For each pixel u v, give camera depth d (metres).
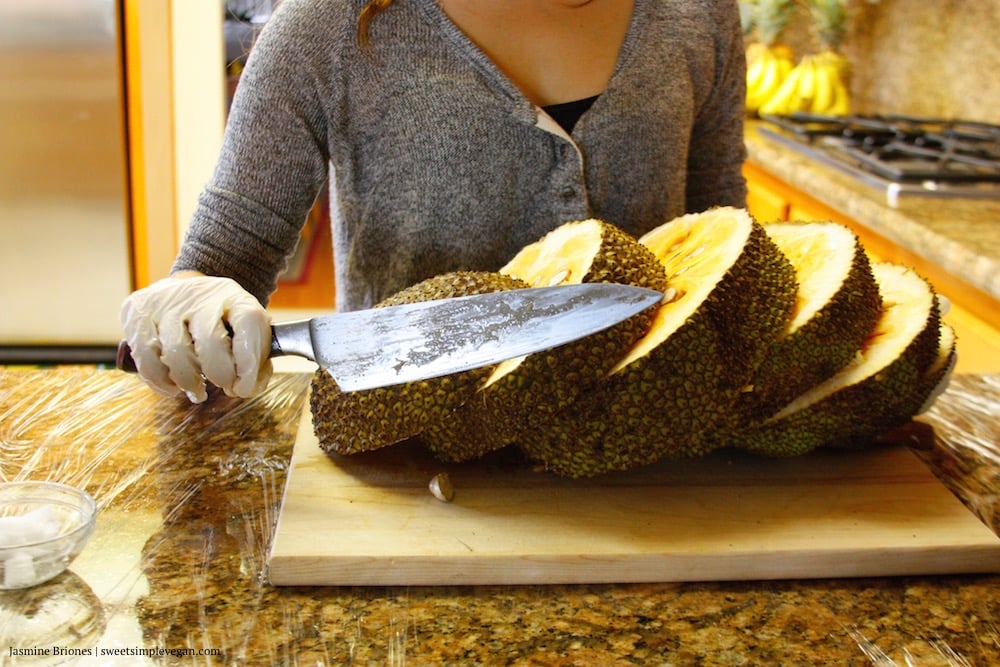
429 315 0.77
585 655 0.67
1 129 1.93
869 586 0.75
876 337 0.88
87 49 1.89
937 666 0.66
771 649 0.68
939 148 2.02
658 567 0.74
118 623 0.67
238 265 0.99
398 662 0.65
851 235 0.89
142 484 0.83
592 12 1.02
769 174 2.23
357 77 1.00
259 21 1.72
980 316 1.44
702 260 0.83
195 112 1.95
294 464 0.84
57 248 2.03
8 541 0.69
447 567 0.73
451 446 0.82
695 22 1.09
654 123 1.07
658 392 0.75
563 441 0.79
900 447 0.92
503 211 1.05
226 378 0.80
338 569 0.72
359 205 1.07
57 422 0.94
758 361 0.80
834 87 2.53
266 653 0.65
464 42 0.99
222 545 0.76
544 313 0.73
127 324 0.82
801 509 0.80
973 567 0.76
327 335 0.79
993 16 2.19
